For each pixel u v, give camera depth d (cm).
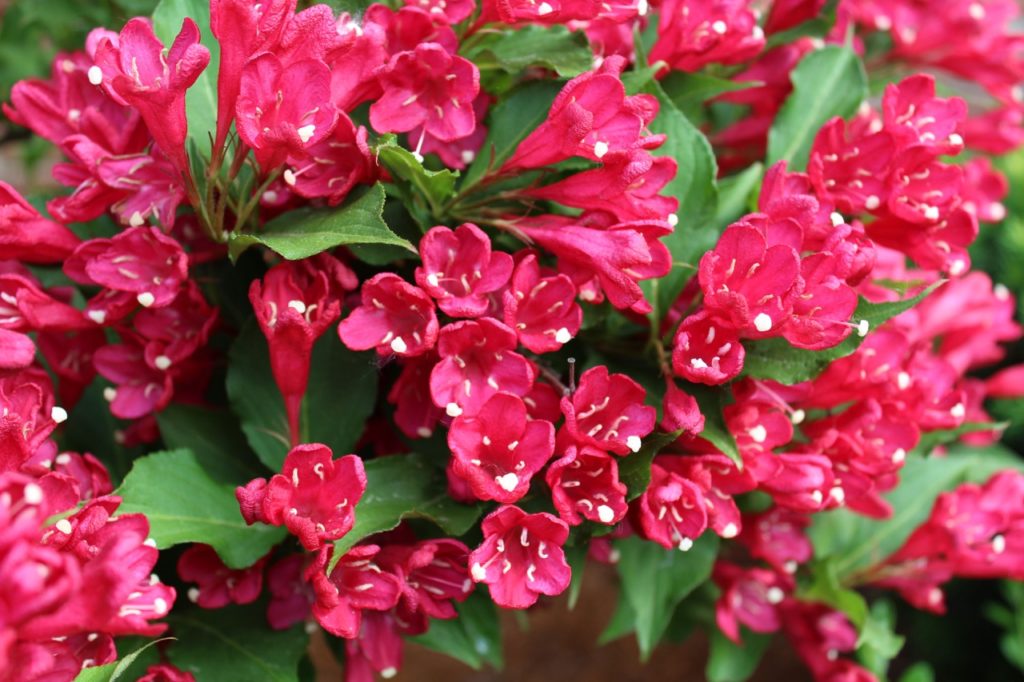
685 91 70
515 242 67
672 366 65
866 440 68
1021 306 93
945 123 68
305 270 65
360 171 64
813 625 75
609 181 64
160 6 66
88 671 61
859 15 78
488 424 63
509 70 67
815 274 64
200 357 69
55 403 69
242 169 66
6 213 64
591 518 64
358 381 68
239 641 66
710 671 75
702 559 70
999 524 73
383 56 65
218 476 68
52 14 85
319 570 62
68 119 67
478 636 69
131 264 65
